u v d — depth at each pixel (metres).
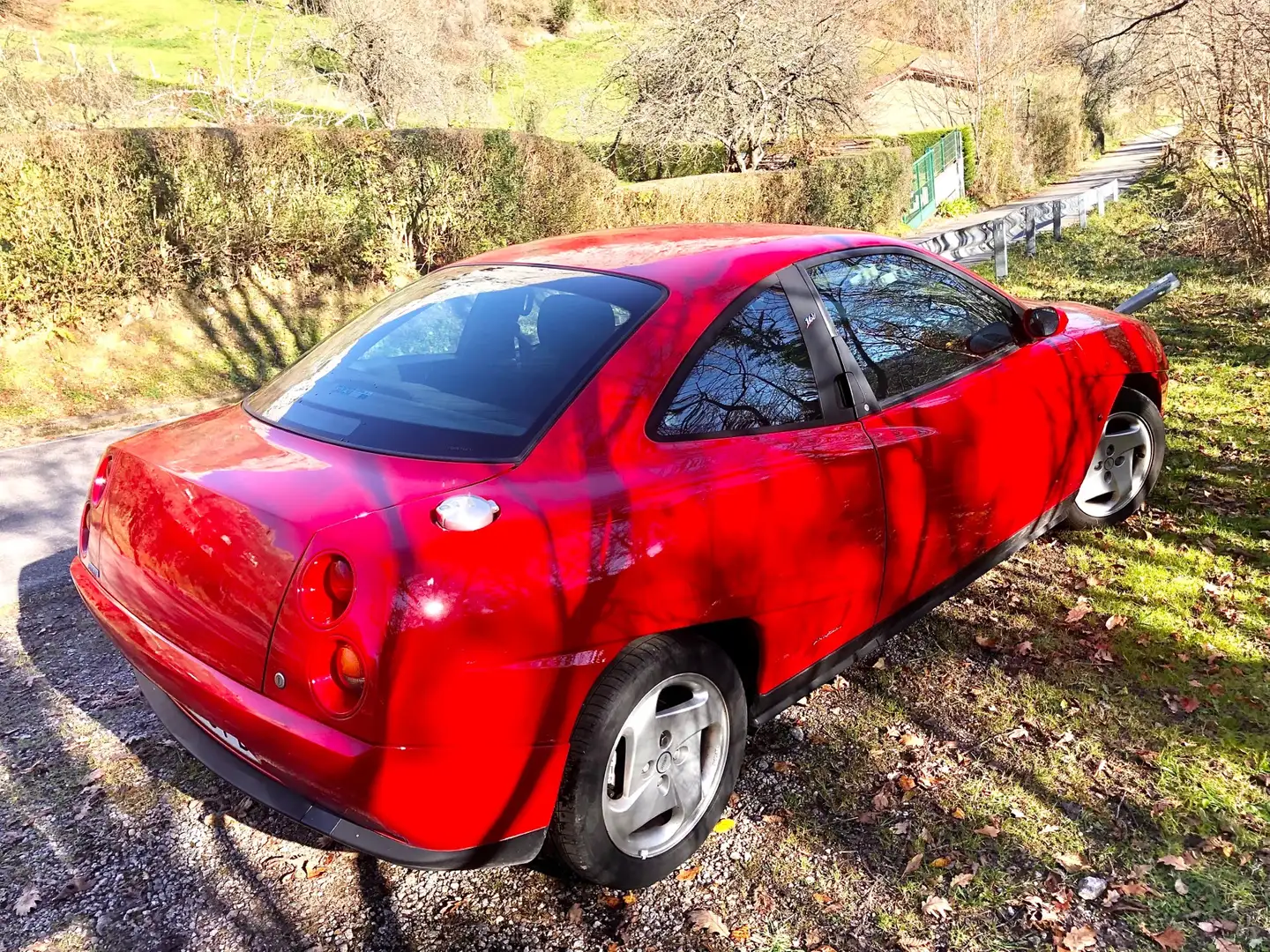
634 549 2.17
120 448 2.67
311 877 2.46
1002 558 3.63
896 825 2.60
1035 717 3.07
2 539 5.31
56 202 9.16
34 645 3.82
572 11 60.59
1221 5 10.52
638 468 2.30
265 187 10.98
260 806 2.76
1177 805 2.62
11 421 8.12
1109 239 16.12
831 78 23.94
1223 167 11.90
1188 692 3.17
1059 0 34.25
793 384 2.71
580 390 2.35
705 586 2.31
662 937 2.24
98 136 9.40
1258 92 10.58
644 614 2.18
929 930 2.24
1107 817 2.60
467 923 2.29
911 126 38.50
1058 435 3.66
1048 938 2.21
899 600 3.06
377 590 1.87
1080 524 4.37
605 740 2.14
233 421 2.70
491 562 1.96
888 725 3.06
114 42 45.97
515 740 2.01
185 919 2.32
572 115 26.27
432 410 2.41
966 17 31.52
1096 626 3.62
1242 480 4.96
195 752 2.34
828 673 2.90
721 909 2.33
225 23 50.25
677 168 27.06
